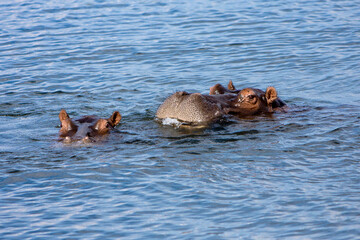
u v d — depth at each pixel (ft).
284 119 148.15
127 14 329.52
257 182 107.34
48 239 88.94
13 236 89.92
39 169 117.60
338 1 343.46
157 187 106.73
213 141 131.95
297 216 93.04
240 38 262.26
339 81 191.62
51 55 240.94
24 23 309.01
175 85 194.49
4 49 252.21
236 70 211.82
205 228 90.63
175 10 336.70
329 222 90.43
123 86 194.49
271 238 86.53
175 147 128.57
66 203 101.55
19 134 143.02
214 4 352.28
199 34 273.33
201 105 141.69
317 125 142.10
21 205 101.19
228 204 98.63
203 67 217.15
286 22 291.99
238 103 151.23
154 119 151.43
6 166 119.44
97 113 163.43
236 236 87.71
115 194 104.58
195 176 111.24
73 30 290.15
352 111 155.63
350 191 101.30
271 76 202.18
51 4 368.48
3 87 196.24
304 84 190.60
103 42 262.26
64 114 142.00
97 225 93.09
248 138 133.18
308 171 111.65
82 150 128.57
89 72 214.28
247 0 363.15
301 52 232.73
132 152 126.21
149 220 94.22
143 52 242.37
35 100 180.14
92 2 373.20
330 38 253.44
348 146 125.29
